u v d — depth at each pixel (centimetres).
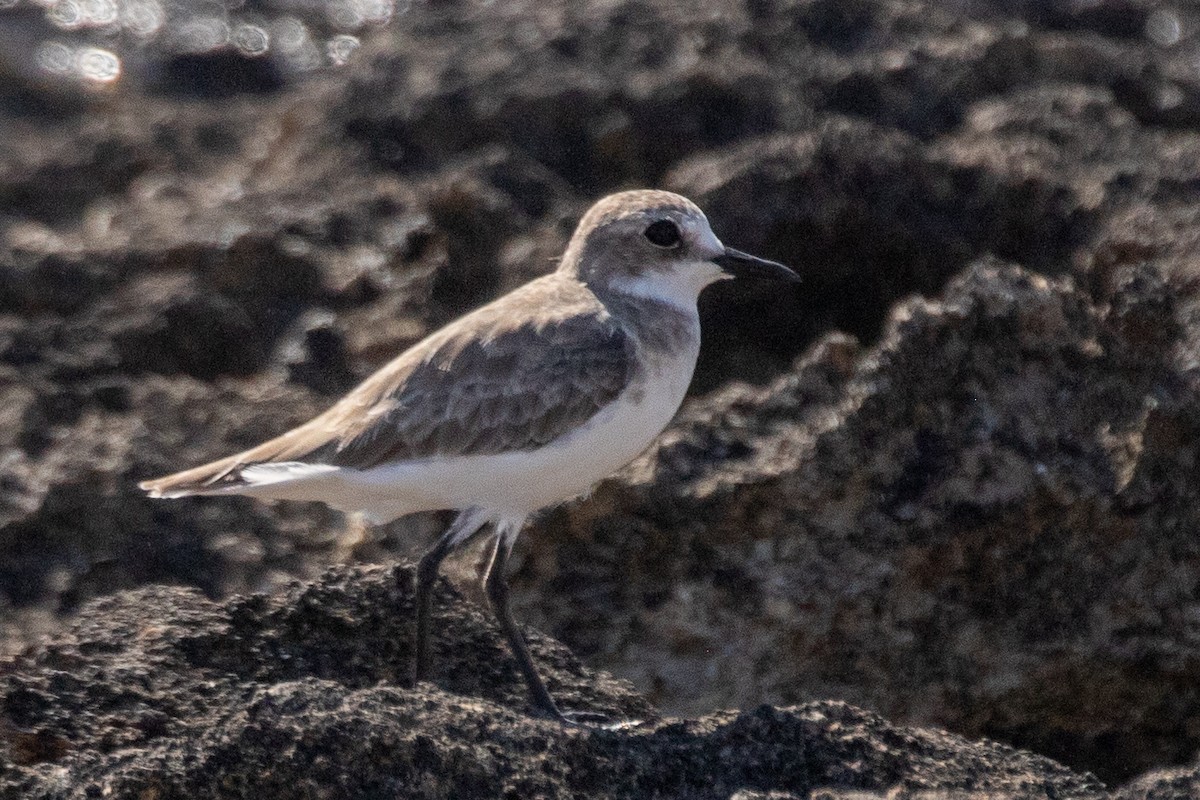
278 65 2769
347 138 2078
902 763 1003
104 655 1068
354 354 1739
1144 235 1712
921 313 1395
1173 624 1350
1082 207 1819
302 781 923
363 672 1115
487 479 1142
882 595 1344
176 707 1041
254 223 1895
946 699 1355
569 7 2180
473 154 1988
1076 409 1392
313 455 1142
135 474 1481
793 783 988
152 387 1641
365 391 1166
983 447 1366
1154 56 2161
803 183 1802
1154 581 1355
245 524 1466
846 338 1452
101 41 2816
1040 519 1355
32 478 1471
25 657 1074
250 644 1097
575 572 1366
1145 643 1348
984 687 1353
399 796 927
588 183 1995
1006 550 1355
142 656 1066
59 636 1086
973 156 1861
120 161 2341
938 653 1355
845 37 2125
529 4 2267
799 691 1348
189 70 2775
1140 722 1378
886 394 1373
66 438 1529
